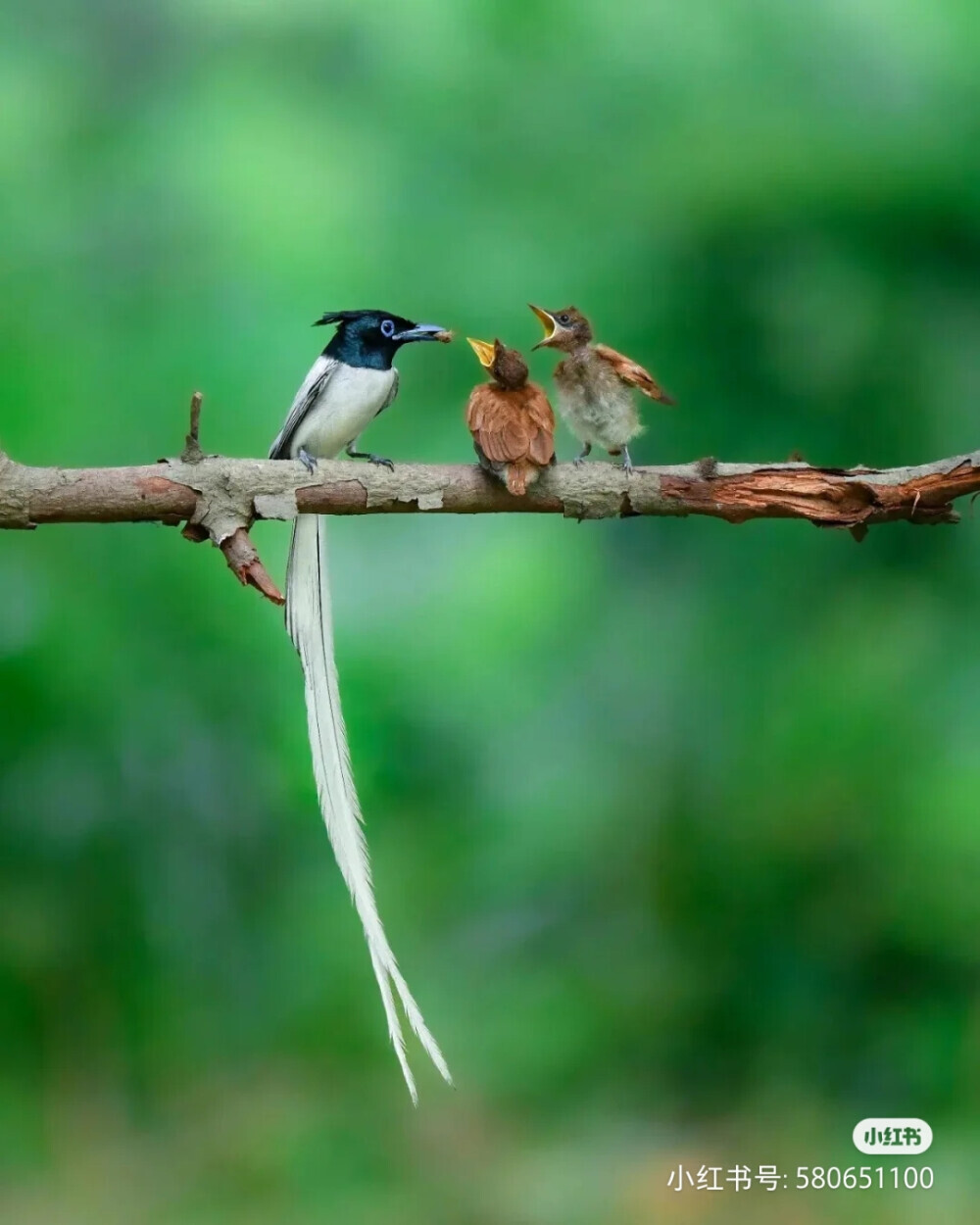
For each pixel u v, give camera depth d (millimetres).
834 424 13727
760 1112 14375
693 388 13914
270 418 13977
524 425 6910
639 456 14055
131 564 13945
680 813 15320
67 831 14125
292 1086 14711
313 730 7047
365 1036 15203
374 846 15453
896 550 14445
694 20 14750
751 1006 14820
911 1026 14289
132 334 14508
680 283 13984
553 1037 15211
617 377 7898
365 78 15430
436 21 15289
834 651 14484
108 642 13664
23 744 13664
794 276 13695
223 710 14266
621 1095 14812
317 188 14648
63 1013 14180
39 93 15234
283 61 15391
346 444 8609
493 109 15117
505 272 14586
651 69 14734
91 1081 14125
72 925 14258
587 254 14430
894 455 13719
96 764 14016
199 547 13922
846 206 13734
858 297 13617
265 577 6668
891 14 14281
